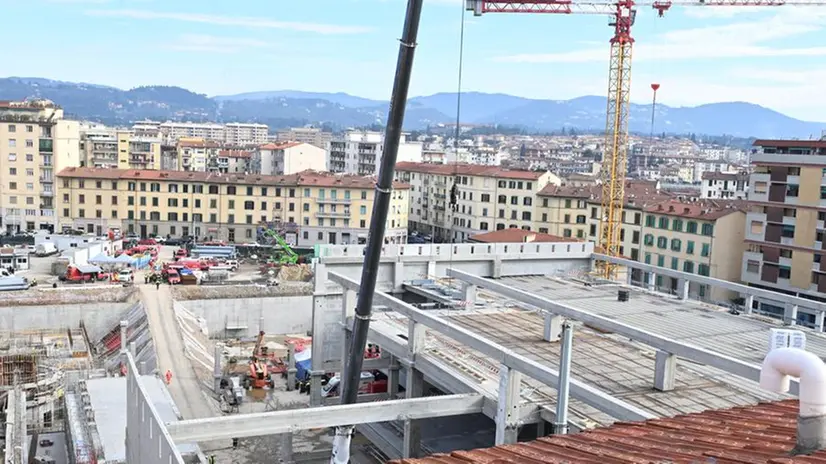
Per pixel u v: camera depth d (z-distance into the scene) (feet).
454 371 125.29
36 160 483.51
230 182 483.92
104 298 307.37
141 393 105.19
